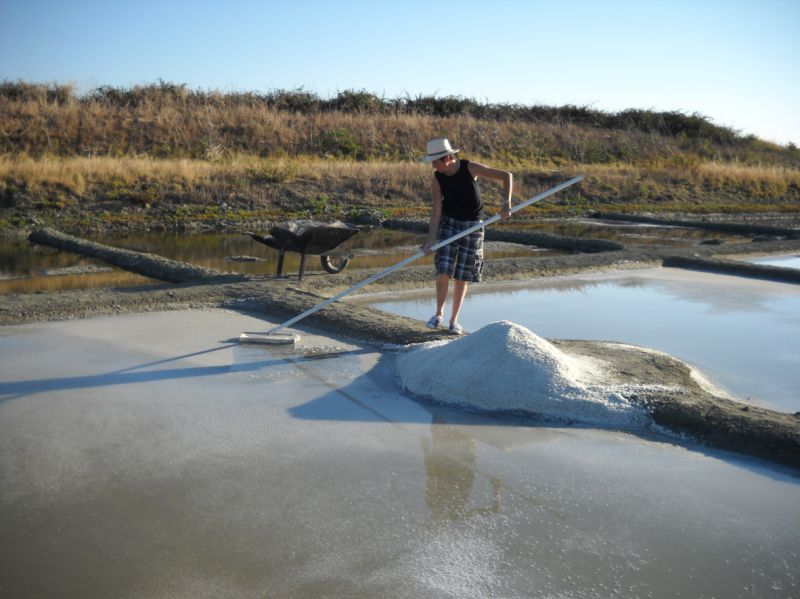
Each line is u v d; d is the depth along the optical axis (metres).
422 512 2.89
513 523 2.82
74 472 3.19
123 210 14.88
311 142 22.86
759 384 4.73
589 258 9.62
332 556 2.56
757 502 3.04
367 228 15.07
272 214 15.55
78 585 2.38
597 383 4.17
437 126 25.56
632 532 2.77
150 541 2.65
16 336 5.31
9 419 3.75
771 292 8.09
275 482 3.13
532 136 26.92
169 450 3.43
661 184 22.67
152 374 4.54
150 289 6.82
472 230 5.28
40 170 15.19
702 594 2.38
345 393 4.30
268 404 4.07
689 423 3.74
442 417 3.96
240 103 25.02
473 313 6.77
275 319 6.09
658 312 6.91
